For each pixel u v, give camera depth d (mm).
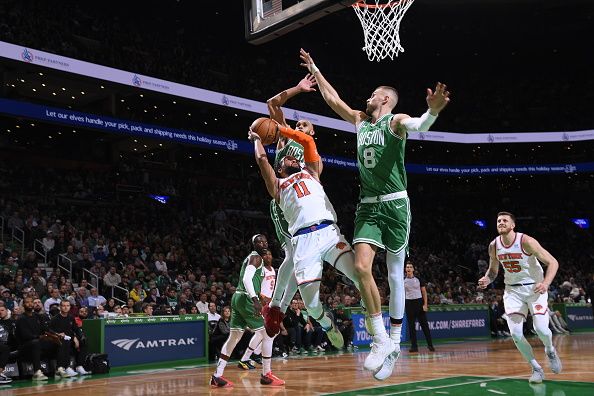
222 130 25609
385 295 15828
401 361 8773
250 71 26641
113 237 16656
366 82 31031
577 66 32281
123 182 21391
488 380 5832
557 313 17328
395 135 4207
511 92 31969
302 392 5348
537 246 5512
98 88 21547
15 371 8469
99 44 21766
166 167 23562
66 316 8789
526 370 6836
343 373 7238
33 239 14742
